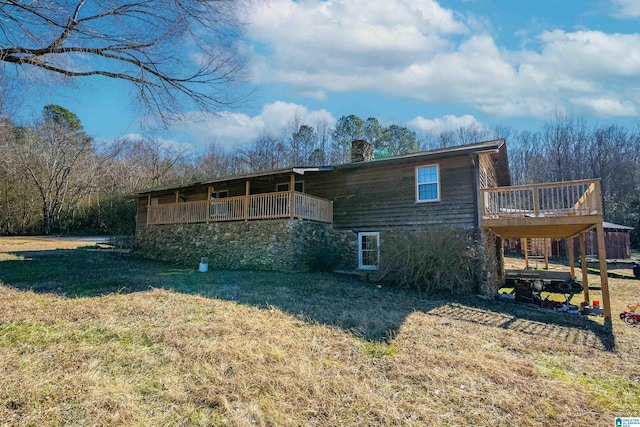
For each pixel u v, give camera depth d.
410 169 12.22
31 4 3.92
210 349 4.38
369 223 12.91
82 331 4.97
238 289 8.42
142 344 4.56
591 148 34.19
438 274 9.45
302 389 3.54
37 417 2.91
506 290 12.20
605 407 3.41
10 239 23.59
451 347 5.00
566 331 6.32
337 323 5.78
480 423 3.07
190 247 14.61
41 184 29.80
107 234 30.09
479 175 10.93
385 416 3.10
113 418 2.93
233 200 13.56
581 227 9.43
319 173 14.32
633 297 10.74
